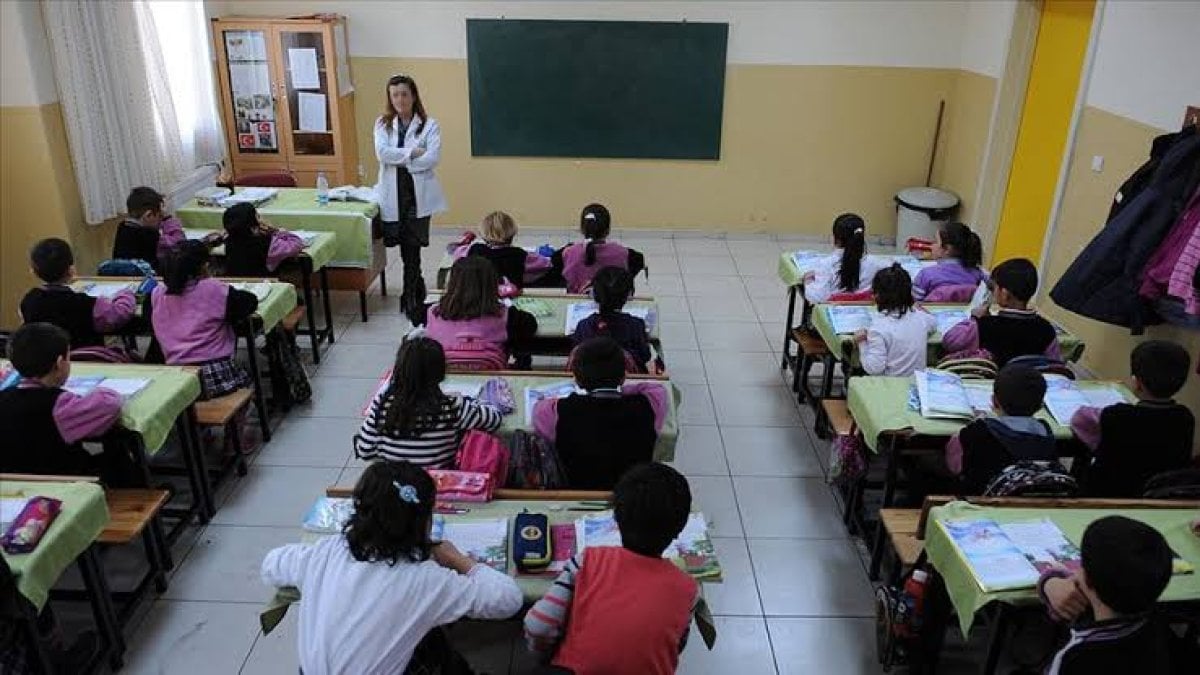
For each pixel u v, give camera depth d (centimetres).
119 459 287
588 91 647
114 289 368
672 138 661
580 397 244
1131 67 434
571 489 244
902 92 647
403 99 494
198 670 256
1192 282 348
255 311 352
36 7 423
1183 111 392
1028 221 564
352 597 172
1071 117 500
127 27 481
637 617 167
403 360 238
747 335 508
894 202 680
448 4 625
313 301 482
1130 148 434
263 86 616
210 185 579
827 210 685
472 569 188
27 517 210
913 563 249
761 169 672
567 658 170
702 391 438
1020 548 208
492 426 255
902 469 304
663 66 639
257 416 398
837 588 297
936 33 631
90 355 314
